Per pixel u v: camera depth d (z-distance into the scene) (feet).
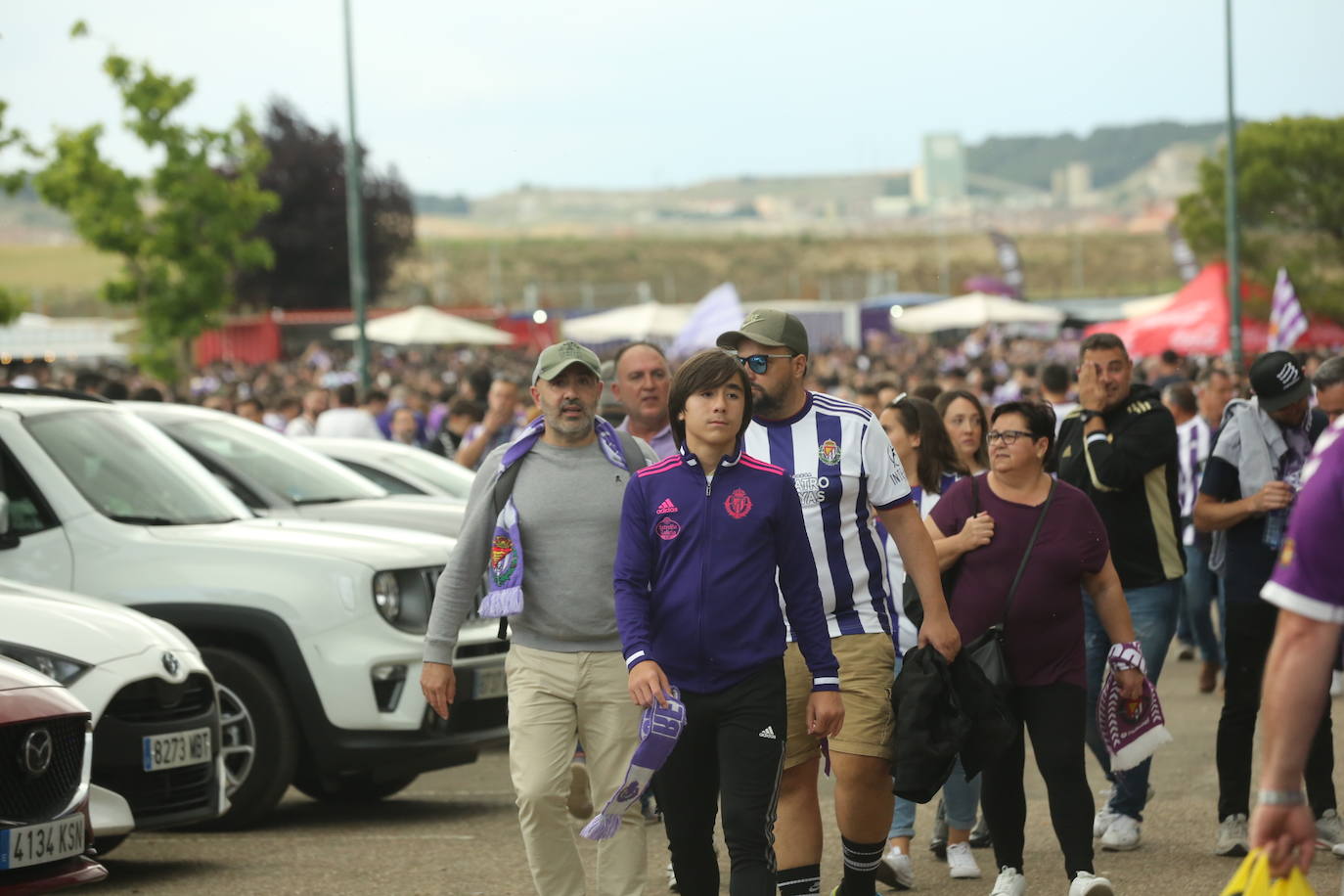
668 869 33.22
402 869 33.24
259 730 37.35
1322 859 32.09
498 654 39.96
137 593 37.70
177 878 32.32
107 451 40.70
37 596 32.73
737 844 23.09
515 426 72.18
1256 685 32.42
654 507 23.44
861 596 25.99
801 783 25.49
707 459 23.43
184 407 51.65
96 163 150.20
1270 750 14.92
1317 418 32.81
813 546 25.68
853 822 25.95
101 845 31.58
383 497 51.13
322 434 75.25
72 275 600.39
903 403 34.37
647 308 196.24
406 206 370.53
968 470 34.58
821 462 25.68
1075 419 34.88
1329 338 178.81
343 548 38.78
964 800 31.63
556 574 26.53
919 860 33.94
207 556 38.19
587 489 26.73
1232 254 135.95
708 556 23.26
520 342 316.81
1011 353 201.26
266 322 293.64
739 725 23.24
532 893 30.96
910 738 25.13
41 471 38.70
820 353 238.27
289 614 37.55
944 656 26.11
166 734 31.86
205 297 153.69
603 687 26.50
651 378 36.27
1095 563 28.84
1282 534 32.14
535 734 26.48
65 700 27.37
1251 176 197.88
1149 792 34.22
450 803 41.96
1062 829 27.94
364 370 125.90
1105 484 33.30
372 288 371.76
